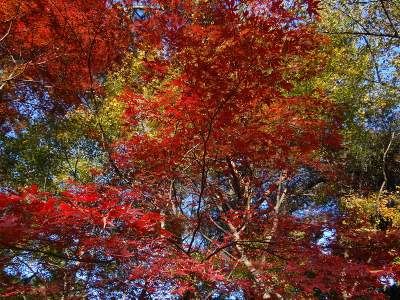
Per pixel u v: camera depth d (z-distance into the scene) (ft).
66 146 31.78
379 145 40.42
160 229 13.85
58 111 33.71
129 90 24.32
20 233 10.59
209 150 20.22
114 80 30.07
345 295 17.99
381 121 40.32
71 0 23.58
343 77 34.32
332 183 34.71
